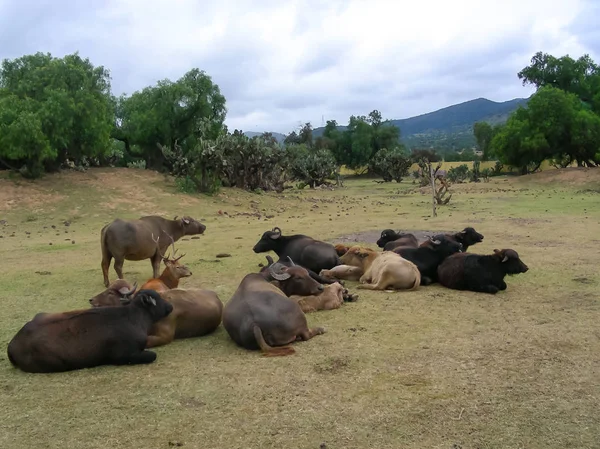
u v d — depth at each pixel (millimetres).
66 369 6551
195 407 5531
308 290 8875
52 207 26422
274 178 42344
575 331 7465
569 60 59906
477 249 14219
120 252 11352
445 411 5273
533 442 4719
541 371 6145
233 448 4750
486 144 96375
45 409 5570
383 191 48625
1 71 32969
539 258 12688
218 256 14328
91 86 33125
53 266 13883
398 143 93062
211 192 32062
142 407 5562
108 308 6844
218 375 6301
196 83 40000
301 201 34656
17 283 11711
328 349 7012
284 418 5230
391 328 7828
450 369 6266
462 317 8297
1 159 30469
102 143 32750
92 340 6590
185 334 7730
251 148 38375
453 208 27312
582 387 5723
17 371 6590
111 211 26516
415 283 10008
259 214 27031
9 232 21859
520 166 53344
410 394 5648
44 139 28609
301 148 70125
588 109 56281
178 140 39625
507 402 5426
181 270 9562
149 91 39750
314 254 11148
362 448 4684
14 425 5258
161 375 6367
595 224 18750
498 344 7043
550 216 21859
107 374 6441
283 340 7160
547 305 8836
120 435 5023
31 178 29734
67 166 34094
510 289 9977
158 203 28375
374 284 10164
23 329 6613
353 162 92312
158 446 4820
